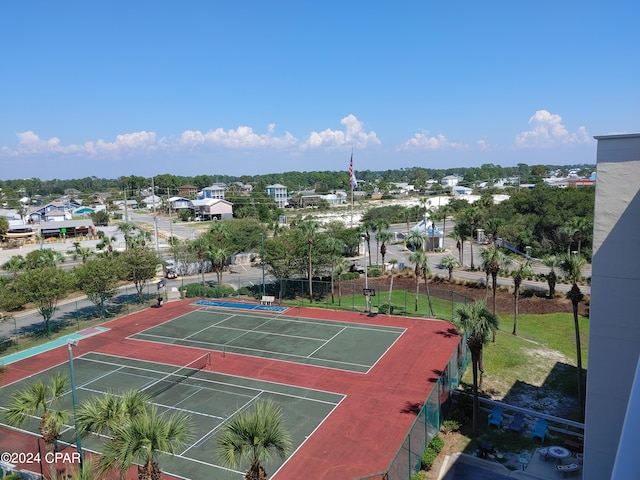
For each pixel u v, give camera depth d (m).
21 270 73.56
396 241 107.31
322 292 67.06
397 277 72.12
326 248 63.88
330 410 31.80
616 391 21.34
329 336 47.44
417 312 55.47
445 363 39.44
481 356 35.78
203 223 151.62
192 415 31.47
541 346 43.88
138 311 59.06
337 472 24.78
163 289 68.81
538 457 26.19
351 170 67.81
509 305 56.41
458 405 31.69
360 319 53.19
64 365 41.81
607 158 20.83
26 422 31.08
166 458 26.38
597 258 21.33
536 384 35.88
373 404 32.56
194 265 82.75
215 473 25.11
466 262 82.06
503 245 95.94
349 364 39.84
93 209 178.00
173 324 53.19
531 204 95.50
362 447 27.17
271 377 37.69
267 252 63.72
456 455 26.66
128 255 60.94
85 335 49.59
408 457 23.97
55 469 23.88
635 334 20.77
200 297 65.62
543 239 86.25
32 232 126.62
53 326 54.00
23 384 37.97
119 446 18.19
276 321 53.41
